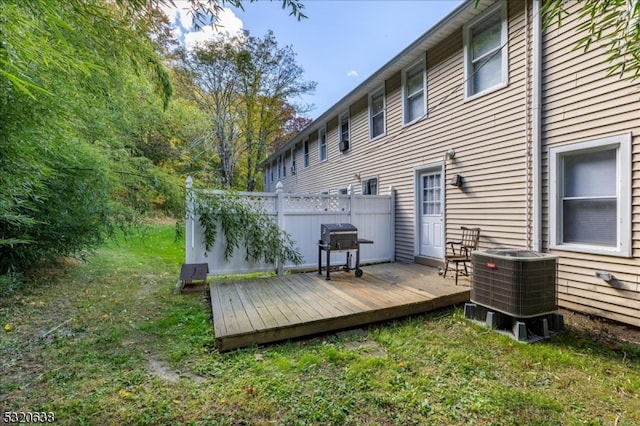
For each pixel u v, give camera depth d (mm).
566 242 3902
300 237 5793
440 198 5785
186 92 14672
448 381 2285
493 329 3277
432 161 5906
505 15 4484
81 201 4152
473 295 3576
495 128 4664
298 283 4617
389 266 5934
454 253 5133
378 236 6676
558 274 3926
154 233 10492
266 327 2916
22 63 1536
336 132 10203
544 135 4031
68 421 1780
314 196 5930
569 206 3875
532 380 2326
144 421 1790
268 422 1810
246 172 20219
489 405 1988
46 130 2400
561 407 1991
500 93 4582
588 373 2434
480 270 3471
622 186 3312
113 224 5094
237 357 2639
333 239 4859
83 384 2172
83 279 5227
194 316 3623
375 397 2055
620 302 3350
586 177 3693
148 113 7699
